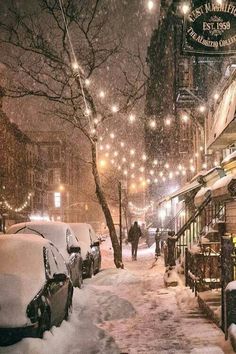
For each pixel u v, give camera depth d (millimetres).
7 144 58125
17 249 8141
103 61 20031
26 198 68625
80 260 13609
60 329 7961
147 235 39906
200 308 10195
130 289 13672
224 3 10625
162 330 8594
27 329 6613
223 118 12570
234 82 12023
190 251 12367
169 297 11953
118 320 9617
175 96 25531
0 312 6707
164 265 19109
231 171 13914
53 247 9156
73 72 19609
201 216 19203
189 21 10672
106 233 82562
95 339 8047
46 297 7309
